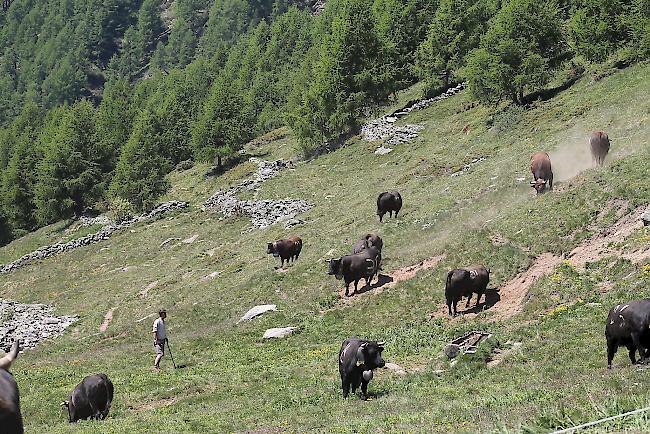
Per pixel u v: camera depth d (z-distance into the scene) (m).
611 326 17.36
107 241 73.31
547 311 25.06
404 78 86.88
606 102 53.41
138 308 45.91
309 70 108.69
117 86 150.00
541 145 48.50
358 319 30.81
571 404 13.27
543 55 65.62
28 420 23.03
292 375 24.23
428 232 37.78
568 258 27.97
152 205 83.06
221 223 65.56
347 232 44.03
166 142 108.06
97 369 31.64
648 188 29.53
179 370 28.30
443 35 84.19
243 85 129.75
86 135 96.69
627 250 26.33
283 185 71.38
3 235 103.31
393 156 67.88
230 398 22.50
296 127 82.06
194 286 45.97
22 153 104.38
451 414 14.75
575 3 78.44
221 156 90.06
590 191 31.89
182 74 151.75
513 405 14.83
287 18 155.75
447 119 73.44
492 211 36.78
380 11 99.19
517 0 65.00
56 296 59.47
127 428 18.81
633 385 14.49
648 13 60.06
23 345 44.53
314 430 15.09
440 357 23.02
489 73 64.62
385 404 17.69
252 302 37.12
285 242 41.38
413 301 30.47
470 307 28.39
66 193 93.25
